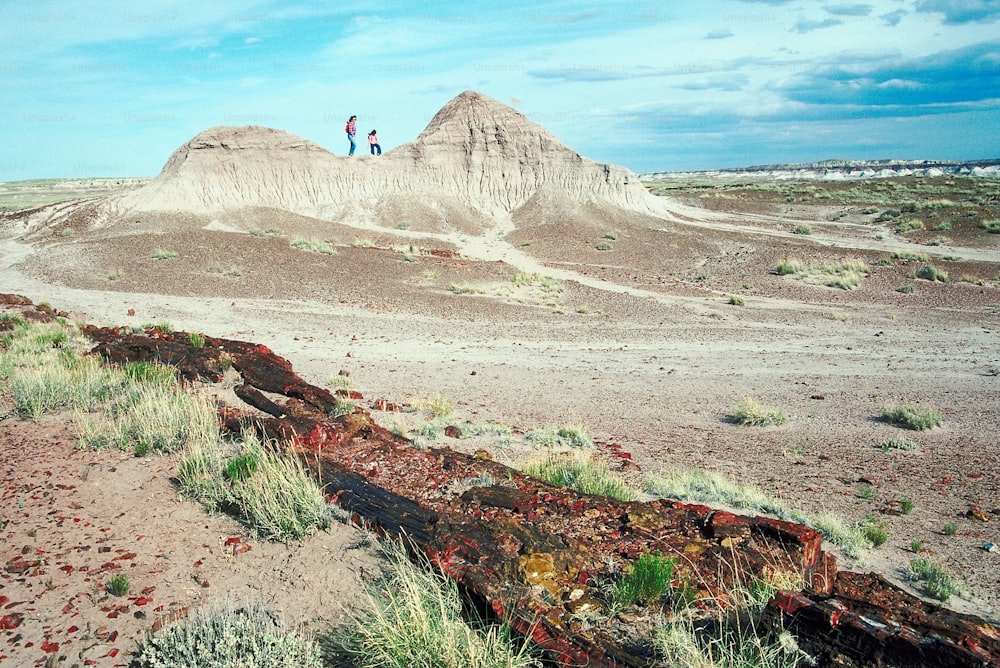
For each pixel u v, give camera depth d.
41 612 5.17
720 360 21.20
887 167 160.75
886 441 12.41
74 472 7.97
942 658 4.19
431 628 4.83
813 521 8.05
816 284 35.03
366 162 52.69
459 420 12.56
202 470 7.85
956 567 7.12
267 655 4.49
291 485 6.95
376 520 6.61
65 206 45.91
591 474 8.73
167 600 5.42
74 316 21.53
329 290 29.30
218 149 47.84
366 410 12.33
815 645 4.54
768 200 62.91
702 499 8.59
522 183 54.28
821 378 18.83
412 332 23.81
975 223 47.09
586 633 4.85
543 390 16.38
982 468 11.05
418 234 46.09
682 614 5.11
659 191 72.94
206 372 12.96
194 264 31.50
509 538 5.99
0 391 11.15
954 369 20.25
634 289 34.09
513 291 31.67
